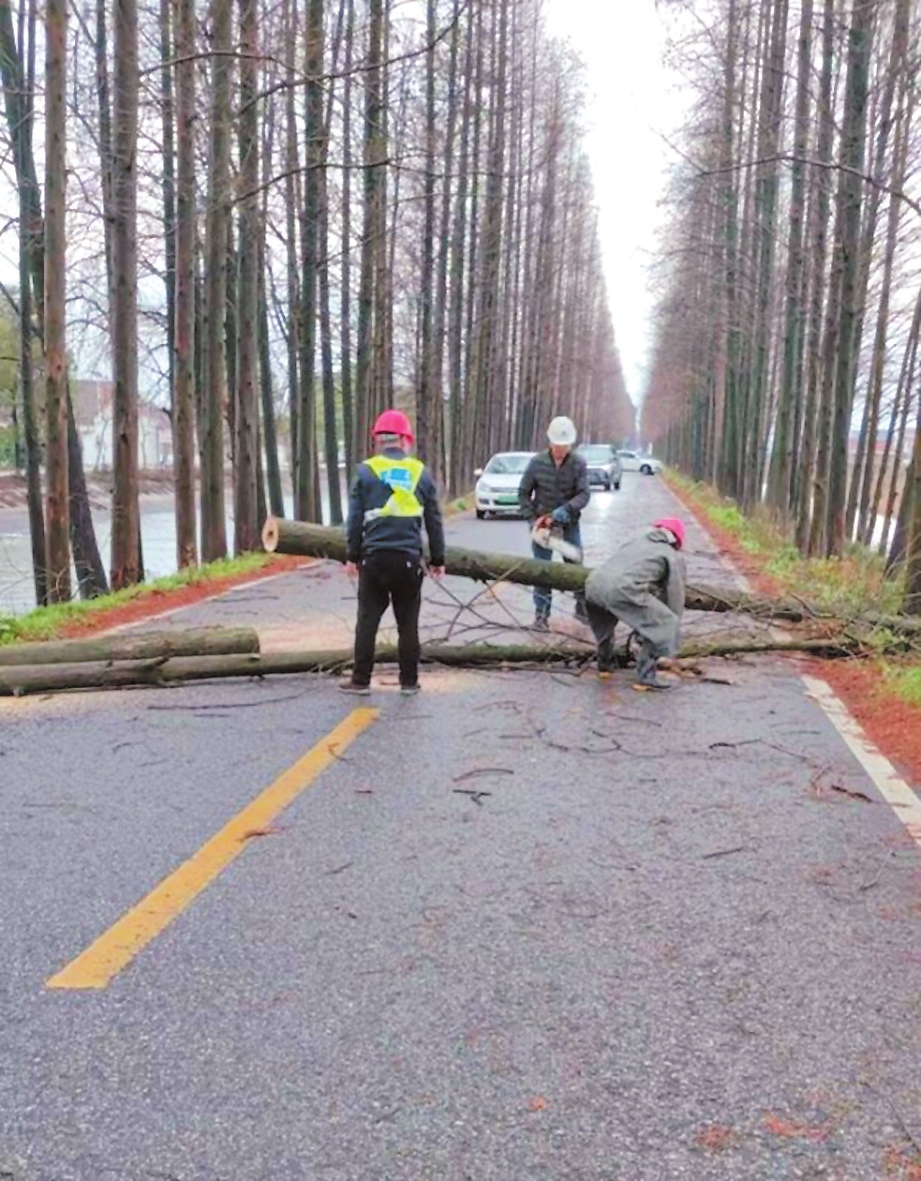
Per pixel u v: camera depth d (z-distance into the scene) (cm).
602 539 1989
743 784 548
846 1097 279
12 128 1520
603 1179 247
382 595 735
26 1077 285
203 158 1756
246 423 1819
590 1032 309
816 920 386
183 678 760
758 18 1972
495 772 563
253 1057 295
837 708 723
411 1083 284
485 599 1192
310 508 2167
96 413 4647
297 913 388
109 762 576
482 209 3438
